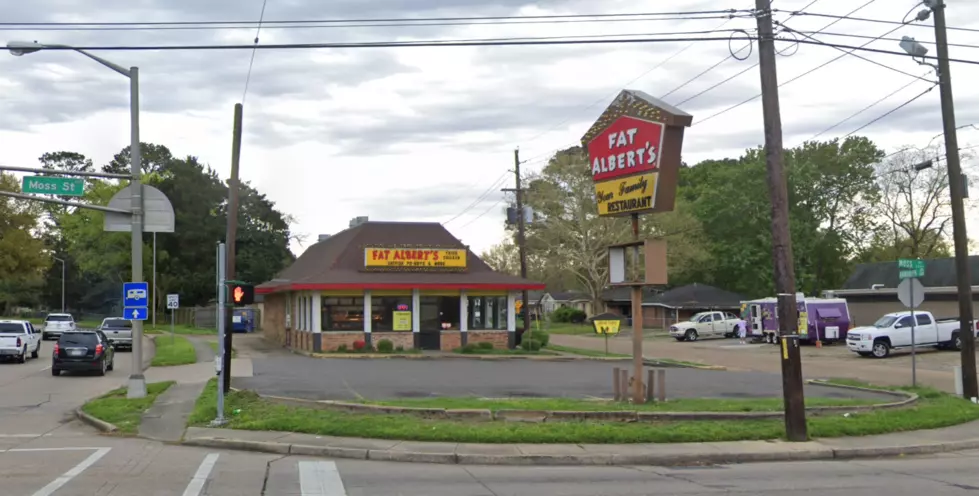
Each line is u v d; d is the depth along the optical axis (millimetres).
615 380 20344
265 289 47938
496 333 42625
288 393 22000
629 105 20219
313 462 13609
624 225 68750
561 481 11906
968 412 19156
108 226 22938
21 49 19562
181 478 11711
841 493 10922
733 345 52781
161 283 77500
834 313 48938
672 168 19344
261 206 82000
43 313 103062
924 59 22453
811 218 69625
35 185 21625
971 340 22328
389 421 16391
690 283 82438
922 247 71438
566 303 109438
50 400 23266
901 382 28422
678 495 10766
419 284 40906
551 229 69312
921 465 13773
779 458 14453
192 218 77125
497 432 15344
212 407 18656
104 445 15336
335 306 40375
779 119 16438
